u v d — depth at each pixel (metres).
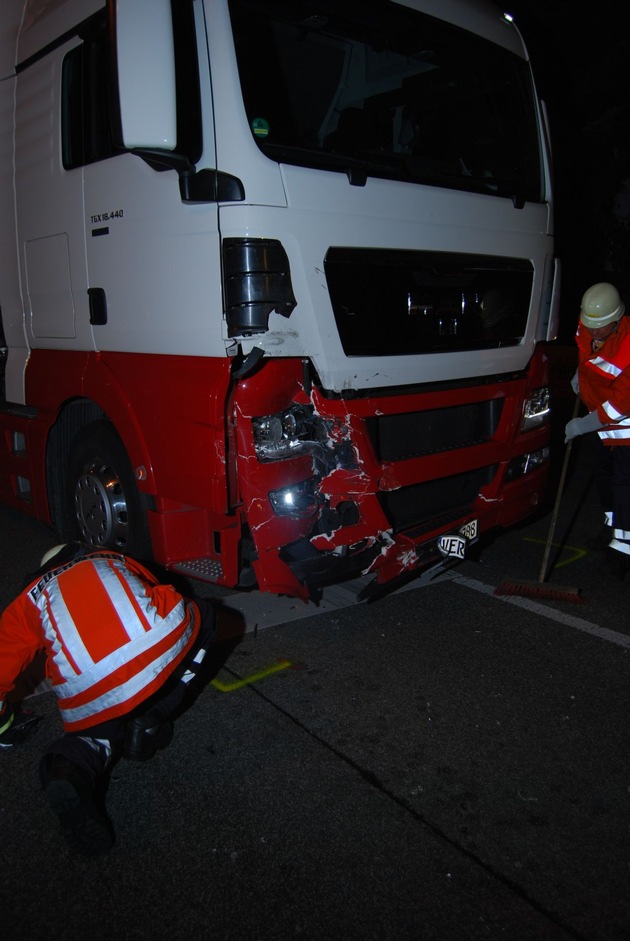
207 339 3.04
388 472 3.44
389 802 2.60
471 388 3.81
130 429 3.48
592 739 2.91
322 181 3.05
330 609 4.06
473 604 4.10
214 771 2.78
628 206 11.16
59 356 4.00
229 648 3.66
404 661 3.51
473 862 2.33
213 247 2.95
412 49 3.70
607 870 2.30
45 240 3.95
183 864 2.35
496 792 2.63
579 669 3.41
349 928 2.11
